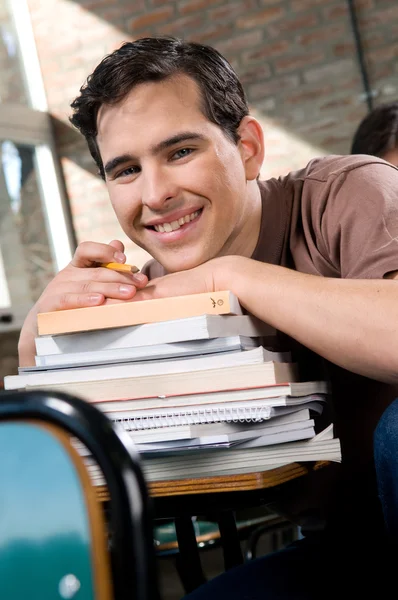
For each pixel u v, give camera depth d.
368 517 1.36
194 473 1.04
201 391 1.05
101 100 1.31
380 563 1.12
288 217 1.44
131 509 0.56
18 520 0.58
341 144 5.84
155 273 1.73
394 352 1.11
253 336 1.20
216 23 6.10
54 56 6.50
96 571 0.55
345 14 5.77
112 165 1.34
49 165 6.50
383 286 1.15
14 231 6.14
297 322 1.16
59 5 6.45
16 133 6.24
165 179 1.30
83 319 1.14
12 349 5.97
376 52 5.70
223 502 1.06
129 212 1.35
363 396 1.37
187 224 1.35
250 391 1.03
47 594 0.57
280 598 1.03
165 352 1.10
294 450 1.05
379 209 1.27
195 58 1.33
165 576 3.58
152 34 6.24
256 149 1.42
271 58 5.98
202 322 1.07
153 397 1.07
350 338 1.13
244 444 1.04
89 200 6.50
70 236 6.49
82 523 0.56
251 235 1.43
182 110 1.30
